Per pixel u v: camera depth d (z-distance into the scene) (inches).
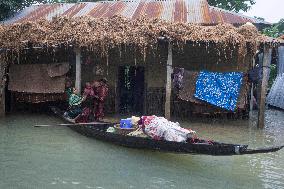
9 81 627.8
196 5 765.3
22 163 372.8
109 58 642.8
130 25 553.9
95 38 539.5
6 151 412.8
